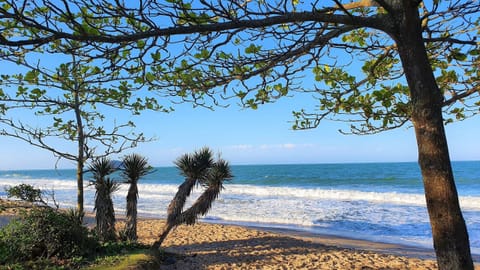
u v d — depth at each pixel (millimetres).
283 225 19578
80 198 8094
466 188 42062
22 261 6828
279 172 84562
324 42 3467
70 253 7250
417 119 2816
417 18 2822
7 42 2340
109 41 2641
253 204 28266
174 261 9453
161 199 33375
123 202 30281
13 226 7367
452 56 3848
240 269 9266
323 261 10305
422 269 9594
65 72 4453
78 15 3324
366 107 3906
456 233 2648
